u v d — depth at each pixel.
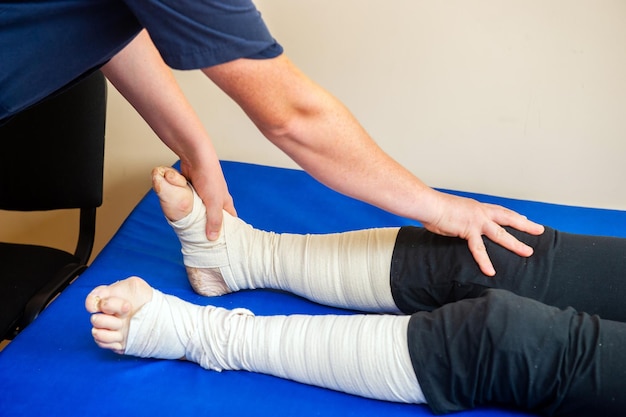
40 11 0.75
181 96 1.08
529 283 0.99
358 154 0.86
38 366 0.98
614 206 1.59
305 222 1.39
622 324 0.87
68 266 1.35
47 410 0.91
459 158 1.61
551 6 1.40
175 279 1.21
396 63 1.53
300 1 1.50
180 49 0.72
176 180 1.09
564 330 0.86
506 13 1.42
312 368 0.96
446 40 1.48
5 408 0.91
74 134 1.36
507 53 1.46
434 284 1.03
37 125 1.36
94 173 1.39
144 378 0.98
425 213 0.97
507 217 1.04
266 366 0.98
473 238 1.01
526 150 1.57
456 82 1.52
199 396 0.95
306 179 1.58
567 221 1.42
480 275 1.00
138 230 1.35
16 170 1.41
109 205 1.85
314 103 0.79
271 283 1.17
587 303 0.97
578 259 0.98
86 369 0.98
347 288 1.09
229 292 1.18
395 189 0.92
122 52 1.00
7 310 1.24
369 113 1.60
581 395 0.84
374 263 1.07
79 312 1.10
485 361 0.86
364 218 1.42
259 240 1.17
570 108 1.49
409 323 0.92
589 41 1.42
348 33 1.51
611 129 1.50
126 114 1.70
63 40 0.78
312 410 0.93
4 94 0.81
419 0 1.45
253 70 0.74
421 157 1.63
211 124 1.69
